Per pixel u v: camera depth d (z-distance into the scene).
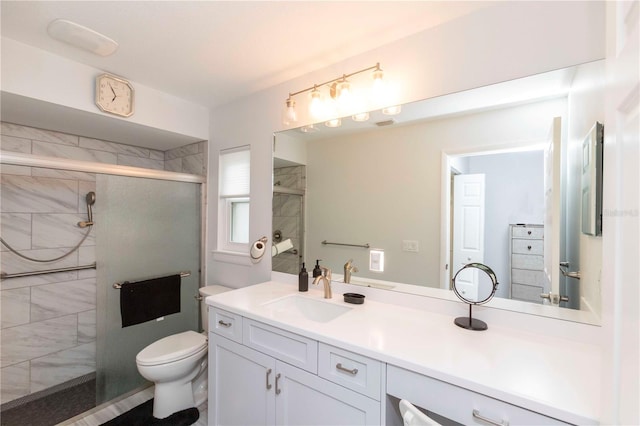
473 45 1.34
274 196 2.11
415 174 1.57
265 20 1.39
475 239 1.41
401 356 0.98
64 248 2.23
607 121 0.61
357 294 1.64
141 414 1.86
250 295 1.72
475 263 1.37
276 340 1.32
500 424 0.81
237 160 2.39
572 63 1.13
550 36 1.17
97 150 2.50
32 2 1.26
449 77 1.41
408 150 1.59
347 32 1.49
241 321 1.47
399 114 1.60
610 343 0.57
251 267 2.23
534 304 1.25
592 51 1.09
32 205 2.09
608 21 0.60
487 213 1.38
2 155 1.54
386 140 1.65
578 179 1.17
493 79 1.30
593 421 0.69
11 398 1.97
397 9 1.32
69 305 2.24
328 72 1.82
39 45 1.61
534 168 1.27
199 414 1.87
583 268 1.15
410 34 1.51
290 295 1.73
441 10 1.33
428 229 1.53
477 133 1.39
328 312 1.60
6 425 1.78
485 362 0.95
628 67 0.49
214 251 2.50
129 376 2.11
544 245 1.26
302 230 1.98
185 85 2.11
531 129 1.27
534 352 1.02
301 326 1.24
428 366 0.92
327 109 1.81
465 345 1.07
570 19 1.13
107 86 1.89
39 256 2.12
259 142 2.19
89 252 2.36
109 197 2.04
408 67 1.52
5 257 1.97
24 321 2.04
